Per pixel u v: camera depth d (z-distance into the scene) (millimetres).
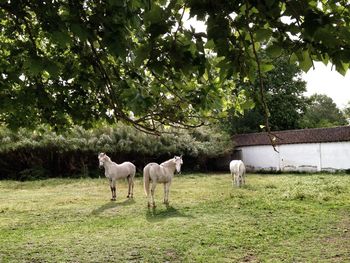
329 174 25938
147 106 3236
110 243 8250
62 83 4305
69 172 25625
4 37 4293
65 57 3938
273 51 2096
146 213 11594
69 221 10609
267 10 1867
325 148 28594
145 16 2006
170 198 14477
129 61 3482
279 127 39500
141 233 9039
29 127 5547
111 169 14461
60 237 8820
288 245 7969
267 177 24484
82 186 19375
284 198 13516
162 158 29250
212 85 3457
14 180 23719
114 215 11398
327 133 29250
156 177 12680
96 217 11117
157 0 2168
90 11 2715
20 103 4090
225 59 2166
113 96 3203
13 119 5238
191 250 7648
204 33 2119
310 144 29391
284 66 36969
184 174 27141
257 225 9641
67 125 5715
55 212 11914
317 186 16891
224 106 4027
